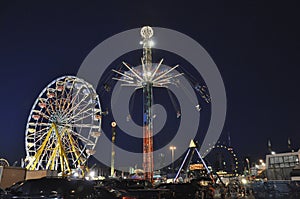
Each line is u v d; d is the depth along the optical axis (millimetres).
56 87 46250
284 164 51469
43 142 42750
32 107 44562
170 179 54531
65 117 45844
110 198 14344
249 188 29531
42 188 13359
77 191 13617
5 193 12688
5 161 40875
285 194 16891
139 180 25141
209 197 24000
